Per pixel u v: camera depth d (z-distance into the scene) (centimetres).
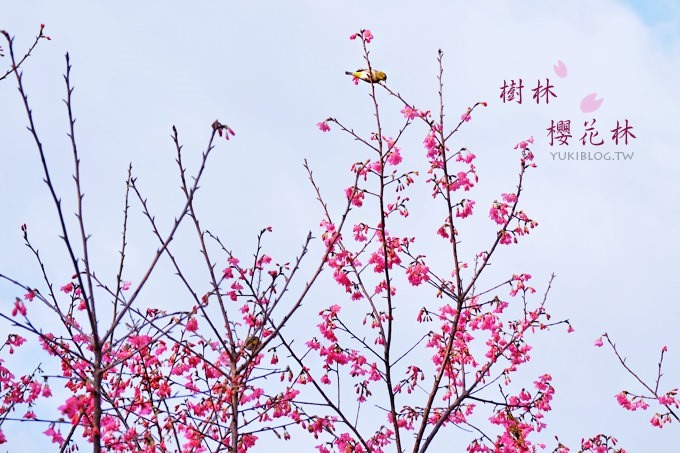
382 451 988
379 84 973
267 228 916
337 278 974
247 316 912
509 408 1021
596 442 1055
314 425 905
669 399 1051
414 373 1011
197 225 824
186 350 932
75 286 910
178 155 725
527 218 981
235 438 828
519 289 1047
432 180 1005
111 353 782
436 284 985
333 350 945
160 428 877
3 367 941
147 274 680
